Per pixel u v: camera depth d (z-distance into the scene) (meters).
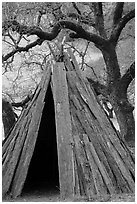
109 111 24.47
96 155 9.50
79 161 9.30
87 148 9.57
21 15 16.48
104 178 9.19
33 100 11.06
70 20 17.30
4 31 16.52
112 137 10.51
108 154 9.91
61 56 11.85
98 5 19.19
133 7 19.69
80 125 10.11
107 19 21.52
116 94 18.69
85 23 19.06
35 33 16.62
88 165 9.30
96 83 18.95
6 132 16.16
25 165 9.50
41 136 13.77
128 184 9.50
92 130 10.11
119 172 9.65
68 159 9.20
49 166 13.68
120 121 18.84
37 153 13.72
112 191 9.05
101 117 10.85
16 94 19.73
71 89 10.89
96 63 23.58
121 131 18.92
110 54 18.61
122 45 21.88
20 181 9.34
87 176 9.10
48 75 10.98
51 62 11.51
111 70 18.72
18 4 15.84
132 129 18.70
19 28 16.28
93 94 11.45
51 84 10.71
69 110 10.12
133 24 20.56
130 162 10.56
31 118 10.43
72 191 8.79
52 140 13.85
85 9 20.66
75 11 20.08
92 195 8.80
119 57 22.25
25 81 20.55
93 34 18.19
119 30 18.55
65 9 19.06
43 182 12.10
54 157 13.76
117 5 18.50
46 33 16.81
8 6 15.80
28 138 9.91
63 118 9.89
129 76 18.62
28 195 9.79
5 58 18.14
